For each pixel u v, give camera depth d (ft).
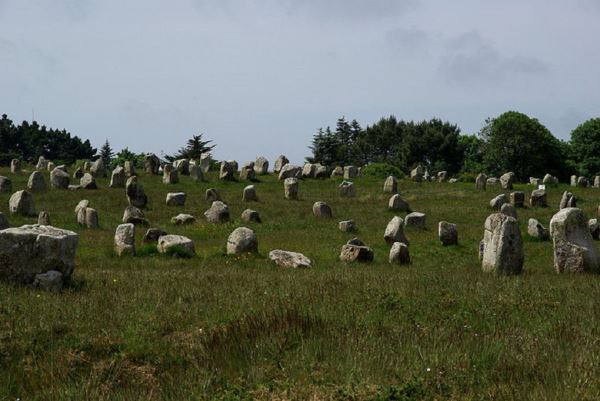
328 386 26.84
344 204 147.74
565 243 72.33
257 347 32.22
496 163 318.65
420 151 349.61
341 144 385.29
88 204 126.41
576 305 44.47
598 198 164.35
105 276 59.67
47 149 387.96
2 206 119.96
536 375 27.94
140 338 35.40
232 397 25.95
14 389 29.22
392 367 28.76
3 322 37.70
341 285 52.49
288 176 191.31
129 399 27.14
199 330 36.37
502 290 51.39
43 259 51.88
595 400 24.67
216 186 168.04
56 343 34.60
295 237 104.01
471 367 29.14
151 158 186.09
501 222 71.41
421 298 46.26
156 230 91.76
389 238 101.40
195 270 67.82
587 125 325.21
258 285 52.65
